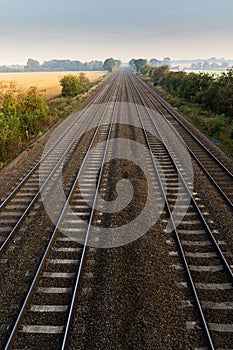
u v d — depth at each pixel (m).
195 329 6.28
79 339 6.09
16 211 11.00
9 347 5.87
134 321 6.44
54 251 8.73
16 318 6.55
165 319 6.49
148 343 5.96
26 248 8.91
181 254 8.48
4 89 24.19
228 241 9.12
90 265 8.15
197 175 13.98
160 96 45.34
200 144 18.53
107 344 5.96
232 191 12.41
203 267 8.06
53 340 6.07
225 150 18.16
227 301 6.99
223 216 10.45
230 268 7.91
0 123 19.16
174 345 5.94
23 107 23.78
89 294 7.19
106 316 6.58
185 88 39.44
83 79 62.88
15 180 13.74
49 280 7.63
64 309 6.78
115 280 7.61
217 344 5.97
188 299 7.03
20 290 7.33
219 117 23.70
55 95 51.66
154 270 7.94
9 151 17.89
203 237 9.32
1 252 8.70
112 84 67.56
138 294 7.16
